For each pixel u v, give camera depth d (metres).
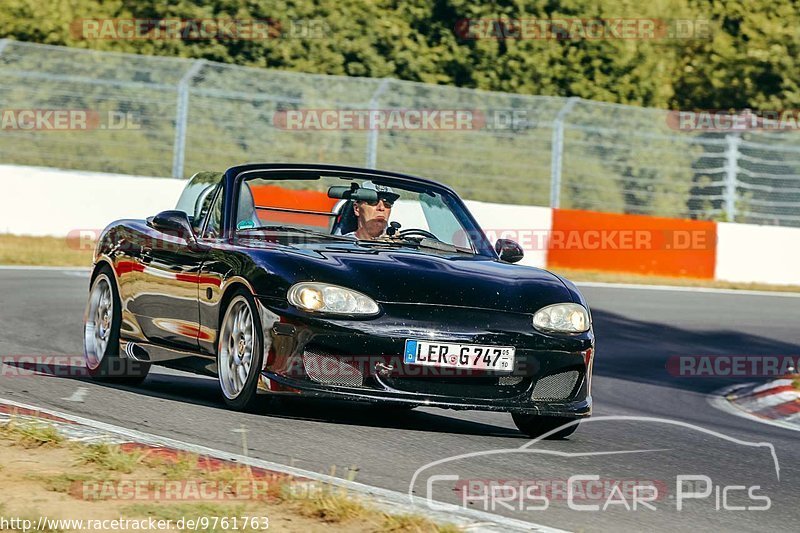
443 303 17.75
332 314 17.22
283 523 11.55
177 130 57.03
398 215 21.28
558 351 17.97
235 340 18.42
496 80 70.94
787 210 63.09
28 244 48.59
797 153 63.06
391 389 17.25
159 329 20.64
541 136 61.34
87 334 22.67
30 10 65.56
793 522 14.26
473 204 54.09
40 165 57.50
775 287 56.44
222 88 58.09
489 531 11.94
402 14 71.31
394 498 13.22
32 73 56.94
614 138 62.47
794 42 75.06
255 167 21.02
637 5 72.62
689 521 13.73
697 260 56.44
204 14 68.19
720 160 62.72
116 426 16.44
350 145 59.59
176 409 18.42
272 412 18.39
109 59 57.47
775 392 28.05
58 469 13.21
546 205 61.16
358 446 16.36
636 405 24.95
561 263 54.75
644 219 55.91
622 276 54.75
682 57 75.69
